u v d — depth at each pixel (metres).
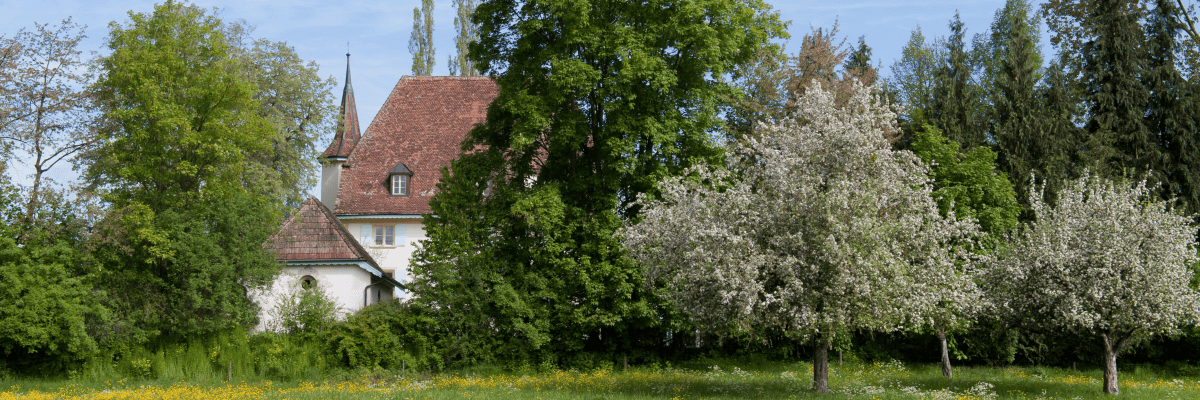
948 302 20.17
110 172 30.33
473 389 21.67
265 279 28.23
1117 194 21.78
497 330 28.45
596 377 24.98
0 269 26.05
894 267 17.81
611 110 28.27
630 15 28.55
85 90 30.92
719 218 19.19
